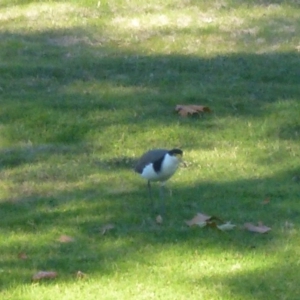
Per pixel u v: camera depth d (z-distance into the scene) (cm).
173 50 1903
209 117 1590
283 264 1067
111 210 1253
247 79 1758
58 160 1451
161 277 1035
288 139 1518
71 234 1174
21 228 1198
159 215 1223
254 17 2062
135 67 1819
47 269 1065
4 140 1535
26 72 1794
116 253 1107
